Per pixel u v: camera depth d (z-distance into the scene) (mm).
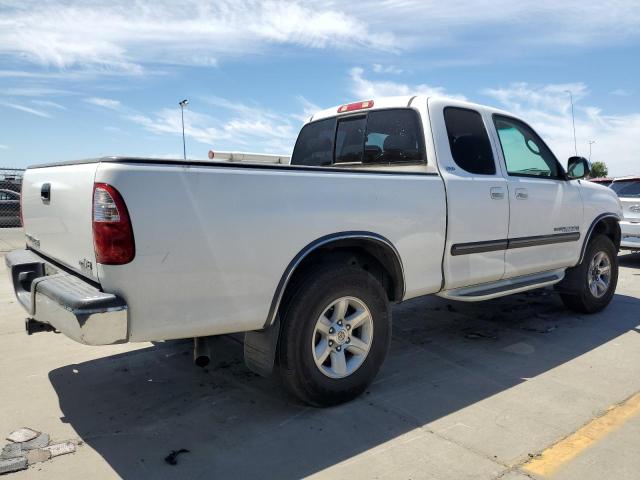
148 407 3543
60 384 3924
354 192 3488
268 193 3096
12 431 3199
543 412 3486
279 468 2797
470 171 4438
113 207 2631
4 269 8500
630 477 2711
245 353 3445
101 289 2713
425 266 3990
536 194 4941
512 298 6891
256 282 3082
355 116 4980
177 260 2805
